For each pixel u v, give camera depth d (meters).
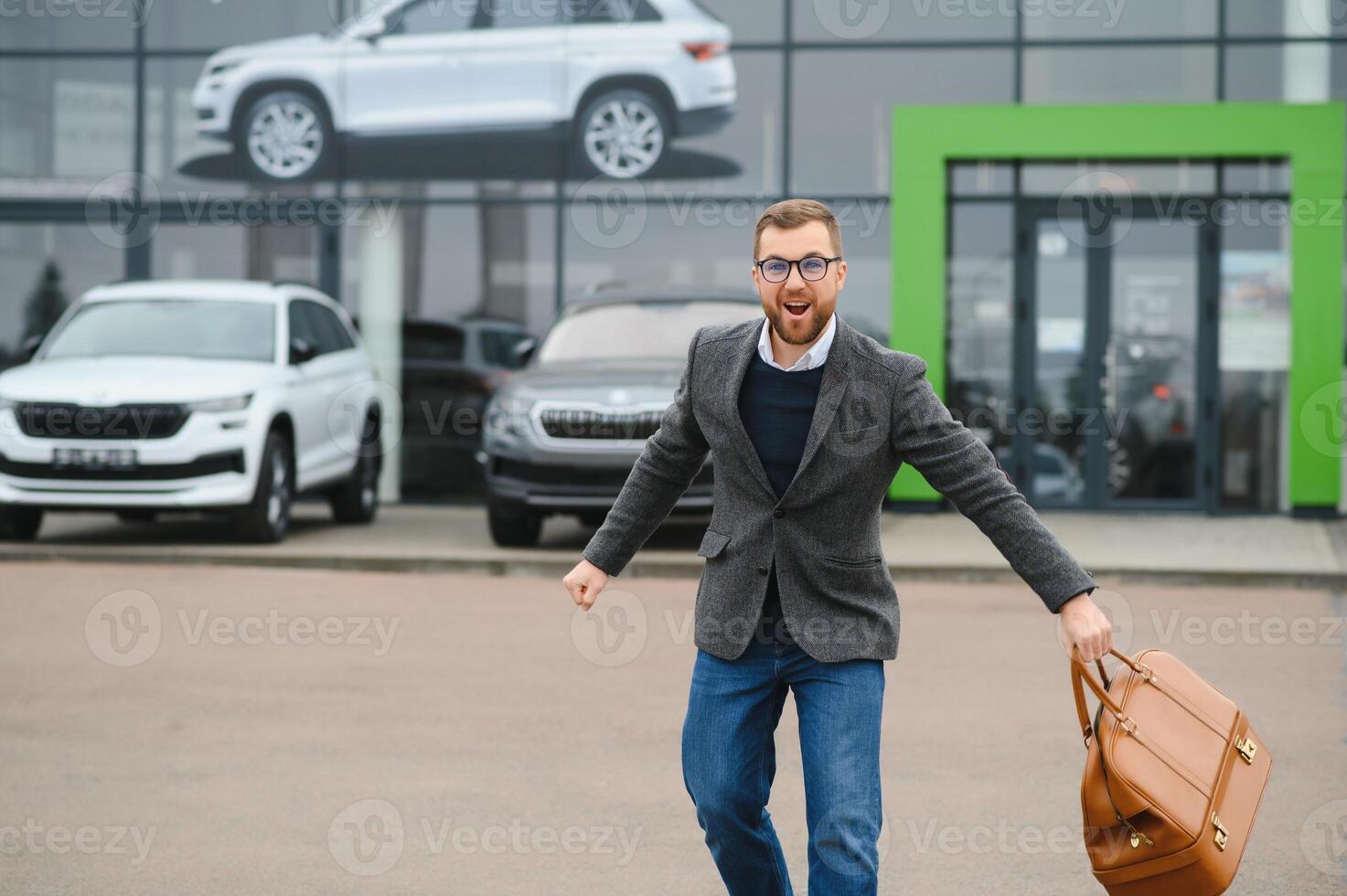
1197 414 15.97
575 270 16.52
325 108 16.70
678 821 5.44
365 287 16.75
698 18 16.28
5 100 16.94
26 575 11.37
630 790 5.83
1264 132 15.53
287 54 16.70
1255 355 15.91
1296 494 15.52
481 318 16.64
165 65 16.88
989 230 16.14
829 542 3.57
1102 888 4.77
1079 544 13.47
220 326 13.62
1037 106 15.74
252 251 16.84
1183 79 15.87
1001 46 16.05
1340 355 15.51
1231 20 15.80
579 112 16.42
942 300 15.95
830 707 3.54
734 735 3.62
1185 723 3.53
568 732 6.75
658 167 16.39
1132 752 3.40
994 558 12.36
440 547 13.02
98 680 7.83
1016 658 8.53
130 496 12.31
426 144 16.61
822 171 16.22
